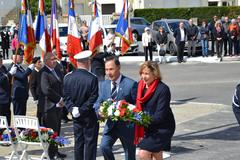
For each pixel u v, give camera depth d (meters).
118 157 10.09
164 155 9.98
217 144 11.06
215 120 13.66
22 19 11.81
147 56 28.38
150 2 51.12
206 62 28.69
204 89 19.28
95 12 13.59
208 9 47.28
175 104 16.25
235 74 23.42
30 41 11.82
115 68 8.19
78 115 8.53
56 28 12.83
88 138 8.59
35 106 16.52
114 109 7.57
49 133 8.88
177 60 28.97
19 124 8.82
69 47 12.45
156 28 32.28
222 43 29.12
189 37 30.03
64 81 8.75
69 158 10.12
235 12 47.03
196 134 12.06
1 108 11.34
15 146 9.20
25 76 11.72
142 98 7.35
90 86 8.52
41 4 12.18
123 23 14.48
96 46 13.30
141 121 7.21
